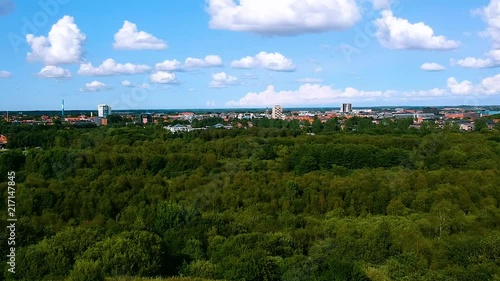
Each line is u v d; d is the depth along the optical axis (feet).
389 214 242.78
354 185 272.51
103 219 229.25
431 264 163.63
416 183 276.21
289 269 154.71
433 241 180.75
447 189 252.42
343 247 176.96
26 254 154.71
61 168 314.14
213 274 160.25
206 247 189.37
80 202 249.34
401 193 262.26
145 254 157.17
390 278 152.46
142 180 292.20
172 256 175.32
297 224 223.92
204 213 228.43
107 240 161.38
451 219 208.13
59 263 151.33
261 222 221.66
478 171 291.38
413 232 188.34
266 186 281.74
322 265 155.43
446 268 158.92
